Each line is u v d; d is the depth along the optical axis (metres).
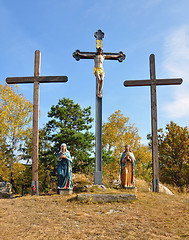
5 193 22.36
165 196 12.42
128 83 14.97
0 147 22.38
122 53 15.73
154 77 14.95
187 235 7.54
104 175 22.36
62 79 14.34
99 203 10.90
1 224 8.63
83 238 7.42
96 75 14.98
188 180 23.19
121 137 28.38
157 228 8.16
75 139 21.72
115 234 7.70
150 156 28.50
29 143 23.41
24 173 22.55
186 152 23.88
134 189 13.01
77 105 24.48
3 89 23.55
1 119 22.44
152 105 14.60
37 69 14.54
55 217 9.27
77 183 15.41
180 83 14.71
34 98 14.15
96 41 15.56
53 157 21.95
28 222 8.80
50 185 24.55
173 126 25.17
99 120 14.66
